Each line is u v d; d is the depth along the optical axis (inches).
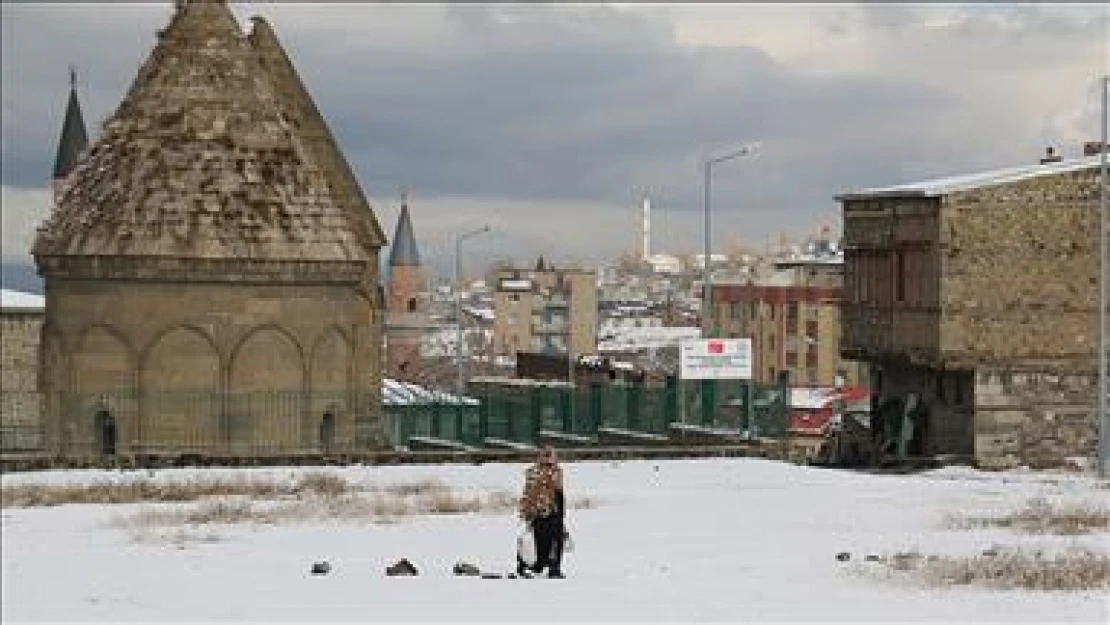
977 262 4308.6
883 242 4589.1
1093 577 1982.0
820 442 5969.5
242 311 4079.7
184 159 4138.8
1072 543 2422.5
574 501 3221.0
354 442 4284.0
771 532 2659.9
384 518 2942.9
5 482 3526.1
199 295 4052.7
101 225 4077.3
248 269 4062.5
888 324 4562.0
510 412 5073.8
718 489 3511.3
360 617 1731.1
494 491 3427.7
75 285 4099.4
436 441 4886.8
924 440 4557.1
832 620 1665.8
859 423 5002.5
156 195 4089.6
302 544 2566.4
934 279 4320.9
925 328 4360.2
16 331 6299.2
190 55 4269.2
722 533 2647.6
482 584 2020.2
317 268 4143.7
